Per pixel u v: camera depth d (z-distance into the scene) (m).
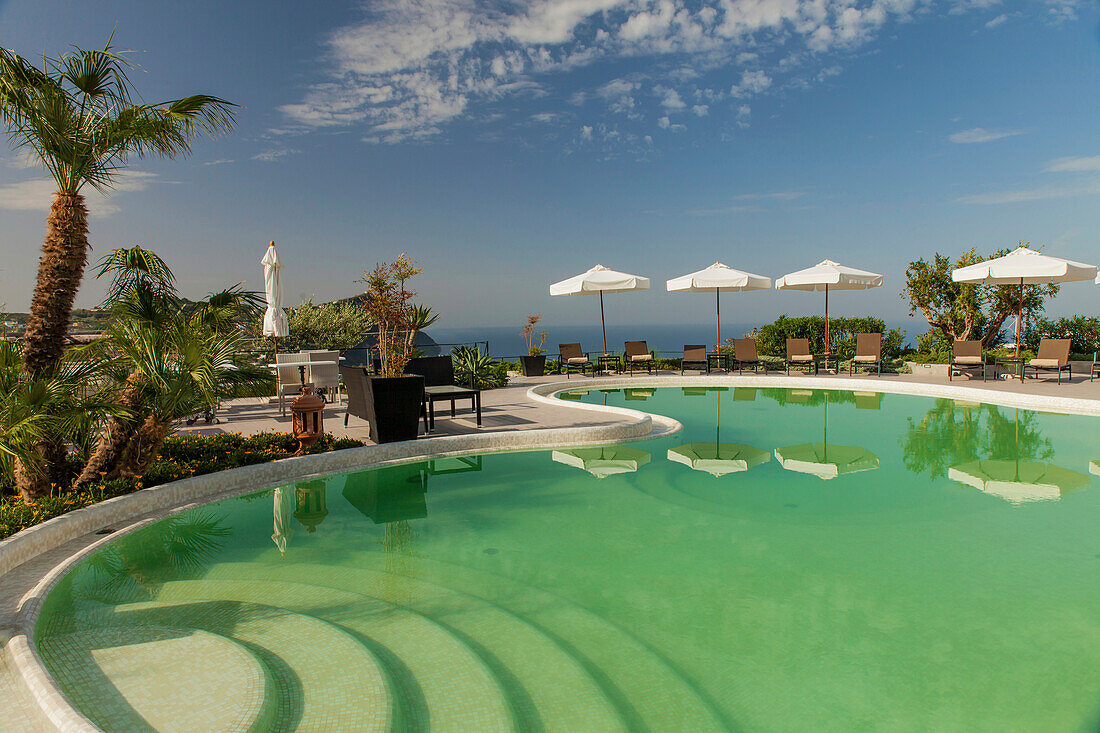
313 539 4.09
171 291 4.54
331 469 5.92
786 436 7.79
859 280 13.72
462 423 8.01
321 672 2.32
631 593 3.22
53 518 3.87
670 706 2.21
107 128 4.17
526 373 15.12
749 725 2.10
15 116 3.92
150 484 4.76
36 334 4.15
